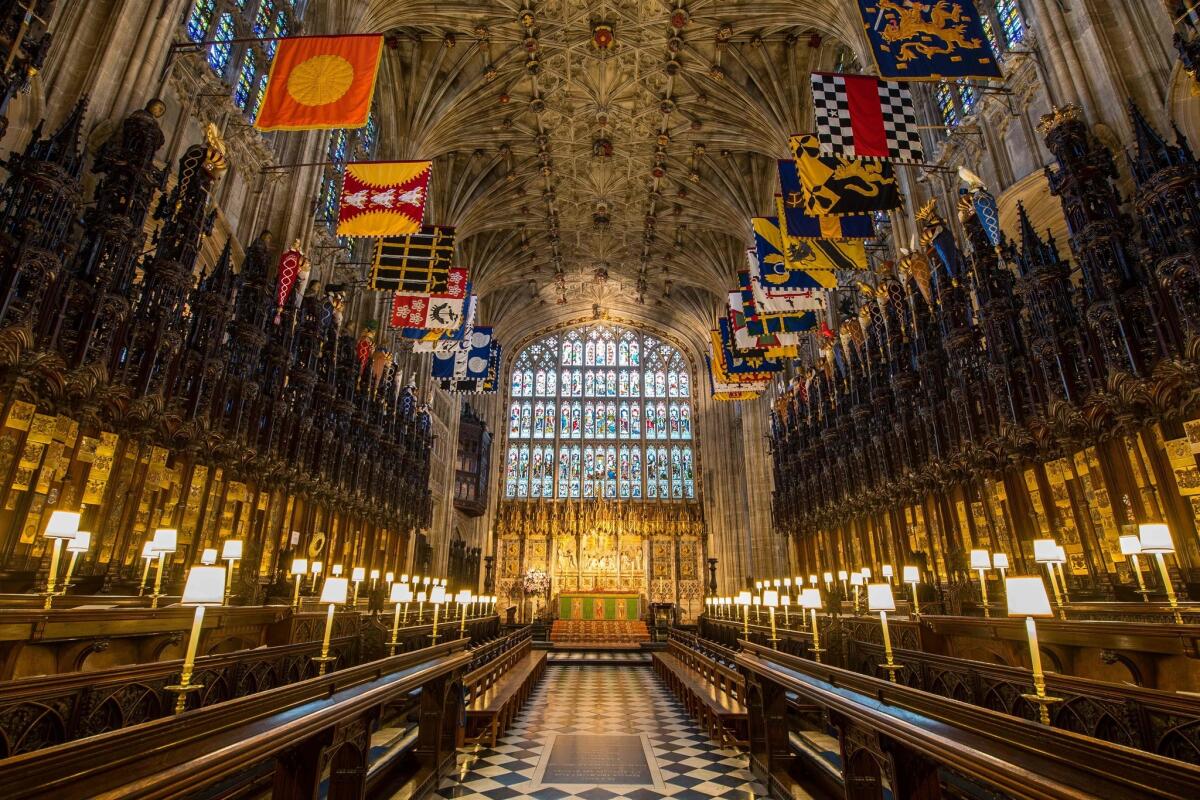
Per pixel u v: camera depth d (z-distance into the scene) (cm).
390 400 2247
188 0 1270
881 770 550
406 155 2561
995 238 1415
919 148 1177
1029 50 1318
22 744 382
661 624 3391
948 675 625
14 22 732
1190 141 995
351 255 2456
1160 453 849
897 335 1622
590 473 4216
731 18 2314
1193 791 211
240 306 1280
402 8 2223
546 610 3725
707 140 2892
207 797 479
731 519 3878
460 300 2042
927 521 1502
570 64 2611
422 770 720
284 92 1120
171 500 1066
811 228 1477
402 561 2403
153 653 769
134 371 966
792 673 643
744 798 703
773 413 2800
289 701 408
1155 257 809
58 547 599
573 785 749
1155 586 843
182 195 1113
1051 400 1004
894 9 1078
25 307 761
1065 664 780
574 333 4628
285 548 1465
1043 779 257
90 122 1015
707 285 3850
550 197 3309
